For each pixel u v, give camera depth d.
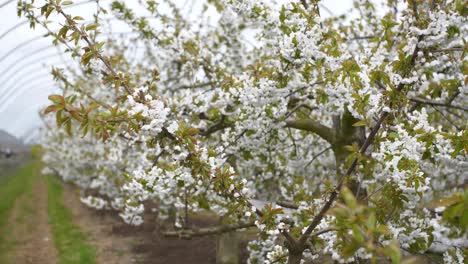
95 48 2.78
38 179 20.08
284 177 5.37
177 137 2.52
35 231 9.41
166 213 7.24
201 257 6.92
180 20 6.48
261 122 3.84
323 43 3.50
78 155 12.20
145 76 6.93
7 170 21.48
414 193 2.77
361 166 3.38
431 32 2.78
